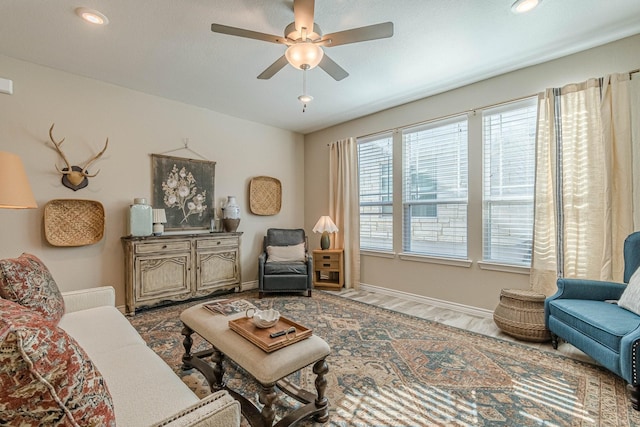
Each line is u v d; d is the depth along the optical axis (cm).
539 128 291
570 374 211
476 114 340
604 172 255
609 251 251
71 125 318
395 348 253
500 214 328
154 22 231
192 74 320
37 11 217
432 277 378
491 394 189
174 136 394
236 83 341
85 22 231
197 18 227
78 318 194
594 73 268
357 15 224
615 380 203
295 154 543
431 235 385
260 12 220
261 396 156
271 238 475
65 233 311
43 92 302
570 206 273
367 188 461
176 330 288
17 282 153
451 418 167
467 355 240
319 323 311
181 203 400
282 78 329
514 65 301
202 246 392
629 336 175
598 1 210
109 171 342
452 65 301
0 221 279
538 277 290
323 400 166
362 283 457
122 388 120
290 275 411
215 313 207
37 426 62
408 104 402
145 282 342
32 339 62
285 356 150
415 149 400
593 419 165
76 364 68
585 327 205
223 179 445
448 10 219
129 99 357
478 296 339
